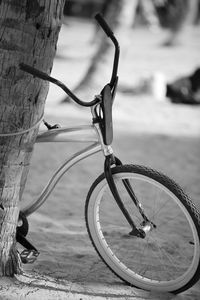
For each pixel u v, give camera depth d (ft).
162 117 50.26
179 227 19.83
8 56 12.12
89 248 16.90
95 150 13.62
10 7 11.87
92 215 14.14
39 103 12.75
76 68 78.28
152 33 153.17
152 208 21.67
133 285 13.94
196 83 61.41
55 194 23.80
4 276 13.29
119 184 14.16
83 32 144.15
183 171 30.76
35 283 13.39
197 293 14.21
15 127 12.53
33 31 12.10
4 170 12.69
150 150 35.68
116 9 56.54
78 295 13.10
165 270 15.53
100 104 13.19
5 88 12.28
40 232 18.13
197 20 164.04
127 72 77.77
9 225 13.10
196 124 48.06
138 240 17.61
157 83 61.93
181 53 107.45
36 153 31.71
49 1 12.05
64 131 13.58
